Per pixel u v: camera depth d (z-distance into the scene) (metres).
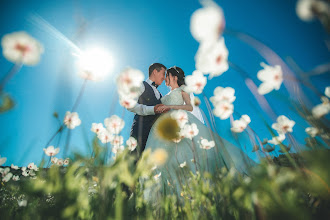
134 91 0.88
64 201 0.70
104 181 0.72
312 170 0.51
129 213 0.90
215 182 0.79
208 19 0.47
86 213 0.74
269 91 0.72
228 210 0.81
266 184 0.50
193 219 0.92
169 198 1.03
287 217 0.47
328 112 0.70
